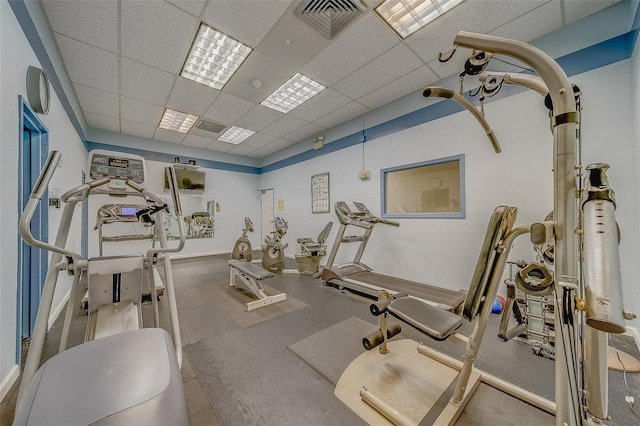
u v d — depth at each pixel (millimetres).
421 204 3861
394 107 3955
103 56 2777
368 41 2594
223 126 5000
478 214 3055
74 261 1297
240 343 2064
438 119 3418
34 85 1930
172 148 6102
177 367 930
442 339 1351
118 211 3723
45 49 2234
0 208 1486
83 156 4520
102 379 791
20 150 1739
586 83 2320
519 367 1724
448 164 3559
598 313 615
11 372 1561
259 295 3070
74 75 3123
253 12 2217
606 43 2238
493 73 1523
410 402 1407
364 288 3186
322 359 1827
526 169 2703
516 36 2557
